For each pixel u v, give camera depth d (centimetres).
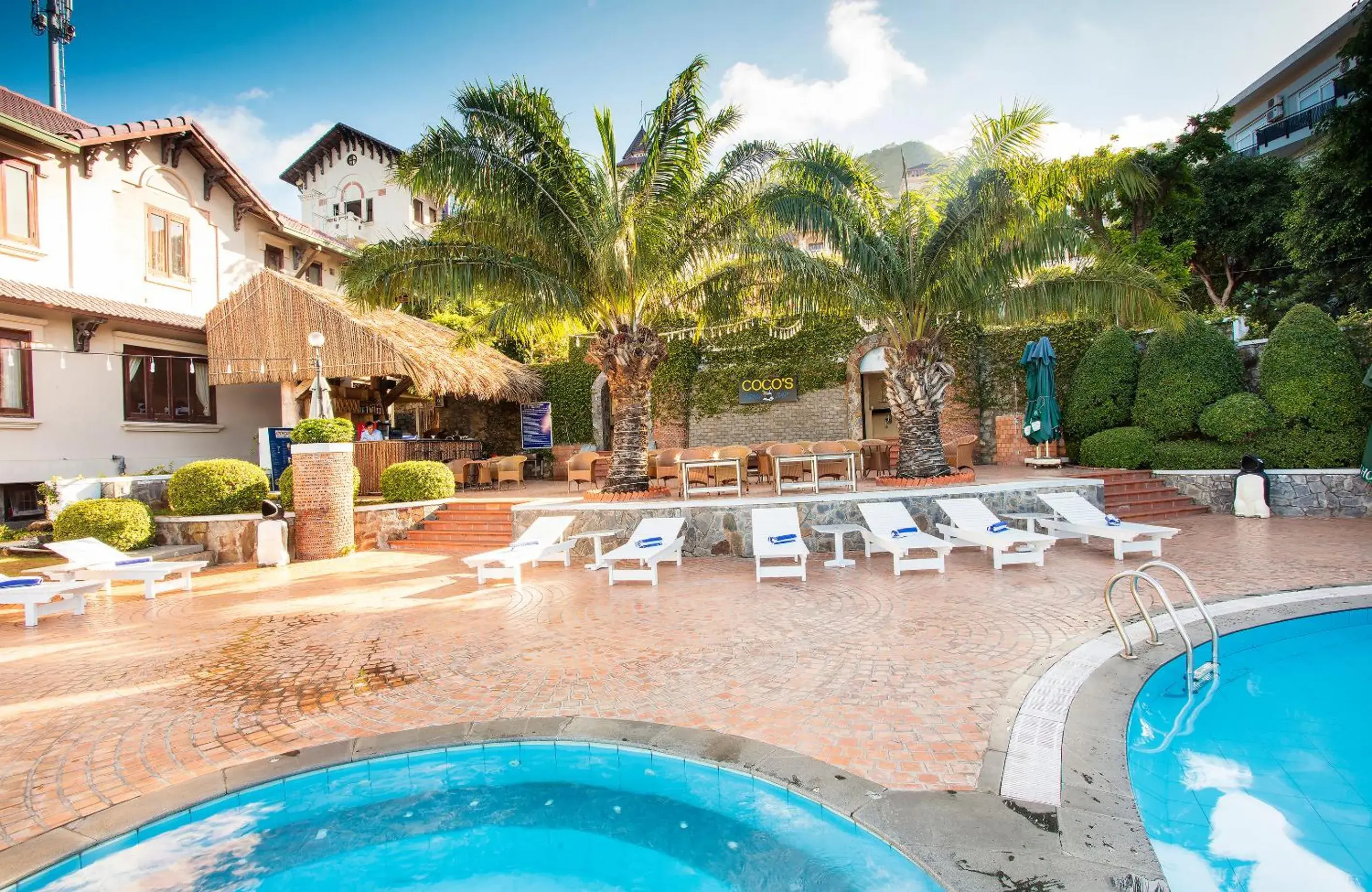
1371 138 1392
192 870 322
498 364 2120
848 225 1193
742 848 336
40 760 416
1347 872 298
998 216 1055
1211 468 1393
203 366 1705
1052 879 262
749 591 820
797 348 2025
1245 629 579
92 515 1132
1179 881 293
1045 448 1659
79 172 1460
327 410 1295
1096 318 1262
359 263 1120
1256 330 1795
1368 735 431
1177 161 2195
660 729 420
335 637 688
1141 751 414
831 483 1388
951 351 1880
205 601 893
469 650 623
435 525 1366
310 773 387
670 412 2127
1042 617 643
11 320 1316
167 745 435
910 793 331
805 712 443
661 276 1251
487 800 383
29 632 752
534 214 1135
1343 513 1229
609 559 880
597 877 319
